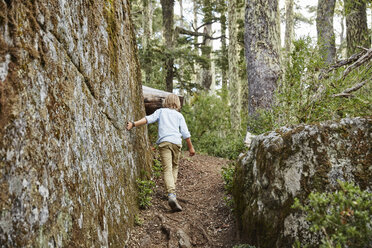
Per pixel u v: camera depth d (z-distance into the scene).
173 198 3.95
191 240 3.35
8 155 1.38
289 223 2.42
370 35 7.82
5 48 1.47
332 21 9.11
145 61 13.34
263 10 6.83
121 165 3.38
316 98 3.64
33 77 1.68
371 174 2.28
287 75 3.76
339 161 2.40
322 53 3.67
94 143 2.59
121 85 3.87
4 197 1.32
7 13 1.51
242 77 14.95
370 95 3.78
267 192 2.74
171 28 14.88
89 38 2.82
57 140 1.87
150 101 6.52
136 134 4.54
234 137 11.14
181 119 4.45
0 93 1.39
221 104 13.11
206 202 4.31
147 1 15.15
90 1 2.98
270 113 4.02
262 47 6.82
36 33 1.79
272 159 2.76
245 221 3.03
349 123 2.52
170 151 4.24
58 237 1.69
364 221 1.69
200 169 5.99
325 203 1.79
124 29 4.44
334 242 2.03
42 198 1.59
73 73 2.33
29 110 1.59
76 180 2.06
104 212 2.54
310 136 2.57
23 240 1.39
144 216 3.76
